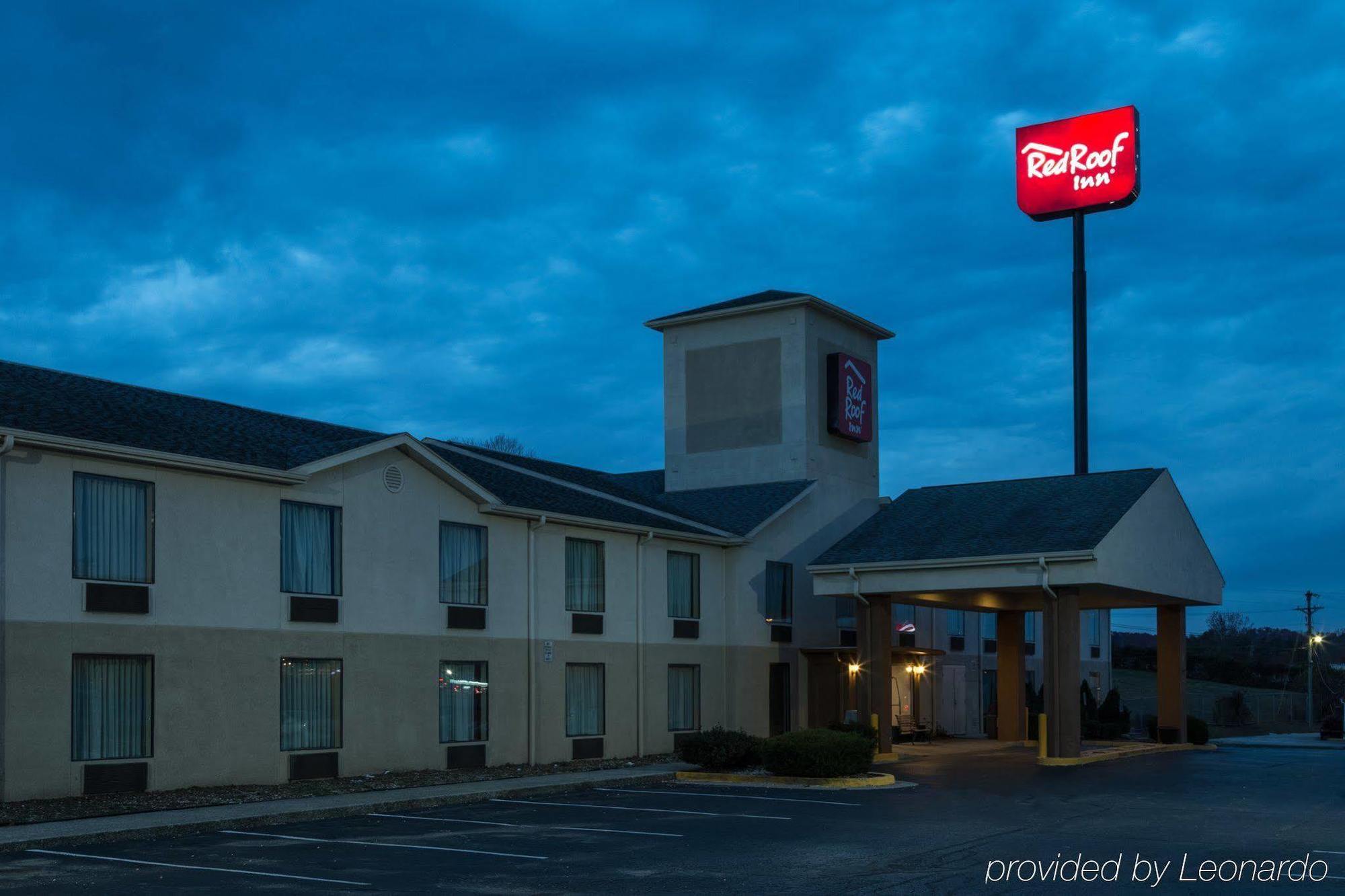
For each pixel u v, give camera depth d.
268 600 22.88
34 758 19.03
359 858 14.94
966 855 15.31
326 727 23.89
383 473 25.50
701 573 34.25
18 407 20.28
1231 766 29.67
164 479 21.31
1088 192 43.94
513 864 14.54
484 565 27.83
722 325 42.31
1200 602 36.78
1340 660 102.06
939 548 31.58
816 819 18.92
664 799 21.86
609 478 44.00
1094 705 44.91
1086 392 43.31
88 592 19.89
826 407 41.28
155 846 15.89
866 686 32.25
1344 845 16.38
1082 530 30.36
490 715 27.44
